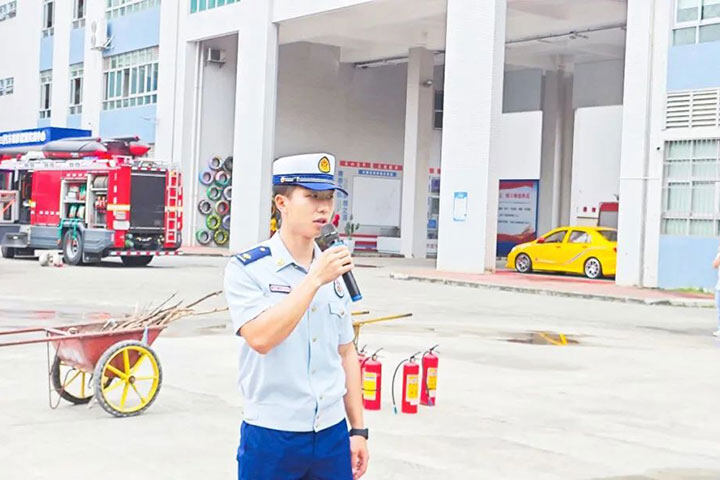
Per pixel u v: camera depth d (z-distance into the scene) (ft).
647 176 78.74
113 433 23.89
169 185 84.02
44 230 88.22
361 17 108.37
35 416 25.61
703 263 75.00
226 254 111.55
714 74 74.54
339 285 11.48
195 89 126.93
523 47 119.85
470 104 88.74
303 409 10.96
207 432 24.18
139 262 89.25
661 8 77.97
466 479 20.80
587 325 52.11
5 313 48.21
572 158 124.67
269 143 114.52
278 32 114.62
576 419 27.43
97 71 142.41
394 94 140.15
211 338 41.39
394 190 140.36
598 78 123.13
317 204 10.93
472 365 36.55
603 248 88.63
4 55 168.25
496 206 88.58
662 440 25.26
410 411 27.35
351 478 11.44
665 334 49.42
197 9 124.77
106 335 25.54
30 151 95.71
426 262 114.01
